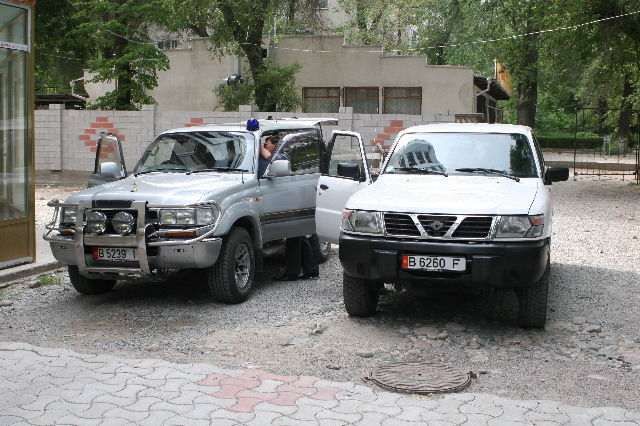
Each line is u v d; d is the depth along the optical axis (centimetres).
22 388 508
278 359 585
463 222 633
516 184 715
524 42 3838
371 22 4075
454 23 4053
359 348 616
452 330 674
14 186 923
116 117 2320
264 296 816
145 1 2520
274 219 856
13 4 908
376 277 654
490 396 496
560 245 1161
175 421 450
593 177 2723
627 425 446
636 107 3650
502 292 823
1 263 902
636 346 626
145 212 722
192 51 2966
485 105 3747
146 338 648
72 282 805
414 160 778
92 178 909
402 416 459
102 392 499
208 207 737
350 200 688
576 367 571
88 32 2636
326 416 458
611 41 2048
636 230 1327
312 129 980
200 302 788
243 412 464
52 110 2342
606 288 852
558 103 6412
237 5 2559
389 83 2914
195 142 880
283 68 2722
